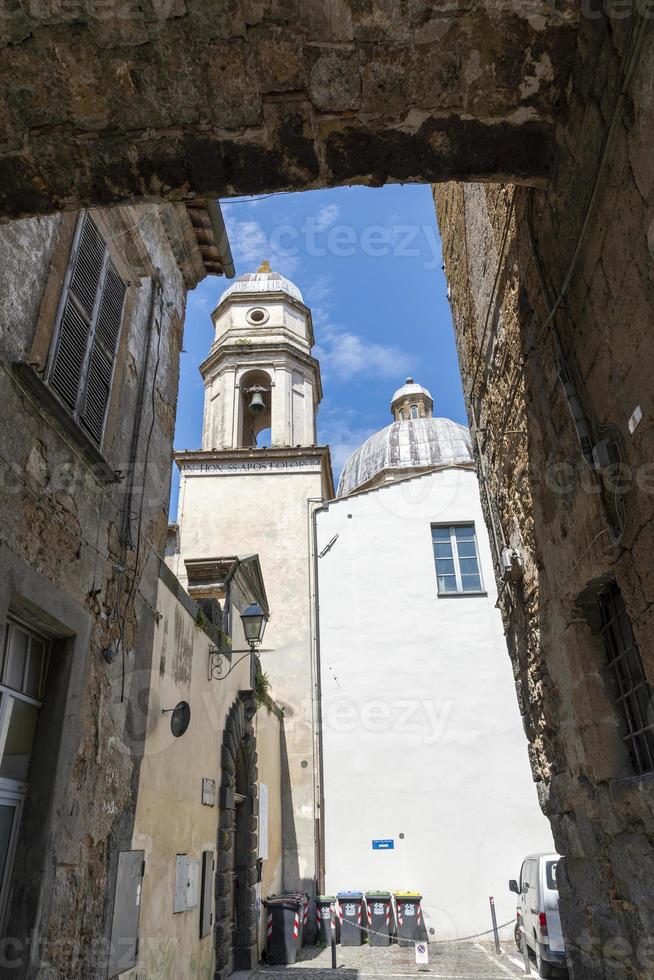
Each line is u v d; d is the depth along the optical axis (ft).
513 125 12.47
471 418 25.96
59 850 15.29
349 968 39.14
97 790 17.57
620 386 11.32
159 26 11.00
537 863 36.14
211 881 29.27
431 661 57.62
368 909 48.96
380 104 12.11
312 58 11.43
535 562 17.80
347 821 52.80
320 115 12.30
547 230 13.94
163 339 25.93
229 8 10.73
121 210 21.49
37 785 15.33
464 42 11.19
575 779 15.48
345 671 57.67
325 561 62.44
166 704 23.68
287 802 53.57
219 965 29.50
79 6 10.70
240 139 12.68
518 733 54.70
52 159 12.87
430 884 50.75
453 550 62.23
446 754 54.44
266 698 47.52
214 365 82.74
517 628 20.72
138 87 11.84
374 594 60.49
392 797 53.31
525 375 17.25
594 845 14.58
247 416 84.89
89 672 17.52
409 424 129.08
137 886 19.76
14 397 15.08
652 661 11.07
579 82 11.26
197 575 39.52
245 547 65.72
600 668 14.49
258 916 40.52
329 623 59.67
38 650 16.38
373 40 11.18
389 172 13.20
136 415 22.54
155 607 22.82
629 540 11.47
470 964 39.91
